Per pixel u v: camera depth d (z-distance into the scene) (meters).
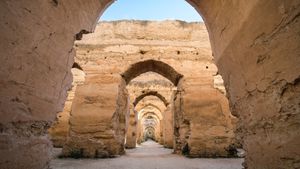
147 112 23.38
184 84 8.62
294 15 1.70
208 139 7.70
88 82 8.50
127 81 9.69
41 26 2.22
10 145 1.92
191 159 6.91
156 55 9.12
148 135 42.19
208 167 5.20
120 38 9.41
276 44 1.96
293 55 1.75
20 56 1.96
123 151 8.62
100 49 9.12
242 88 2.82
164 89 14.59
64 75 2.89
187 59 9.07
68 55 2.96
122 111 8.96
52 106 2.65
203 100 8.30
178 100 9.15
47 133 2.67
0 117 1.79
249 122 2.71
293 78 1.77
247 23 2.45
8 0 1.74
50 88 2.56
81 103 8.05
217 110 8.12
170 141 14.30
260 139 2.42
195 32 9.77
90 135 7.56
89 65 8.82
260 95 2.36
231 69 3.12
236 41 2.78
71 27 2.93
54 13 2.43
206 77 8.74
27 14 1.99
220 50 3.43
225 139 7.71
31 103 2.19
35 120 2.30
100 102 8.08
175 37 9.59
